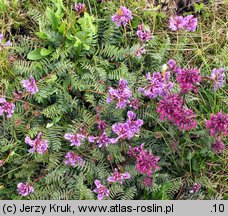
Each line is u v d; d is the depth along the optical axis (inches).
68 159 12.4
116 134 13.0
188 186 13.3
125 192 12.8
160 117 12.1
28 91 12.7
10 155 12.5
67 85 13.4
